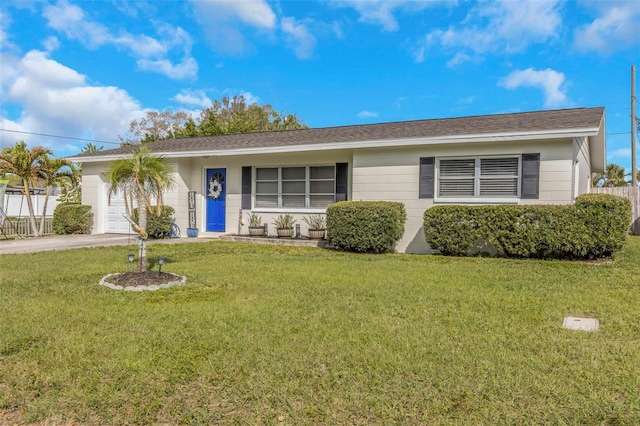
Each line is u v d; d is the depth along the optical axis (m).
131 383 2.80
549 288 5.62
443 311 4.48
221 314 4.32
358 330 3.84
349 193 11.30
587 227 7.75
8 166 13.21
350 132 11.82
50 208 22.88
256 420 2.39
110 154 13.52
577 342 3.52
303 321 4.11
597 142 12.93
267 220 12.38
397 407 2.51
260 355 3.25
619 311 4.46
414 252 10.00
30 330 3.80
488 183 9.32
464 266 7.54
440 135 9.36
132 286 5.53
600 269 7.02
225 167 13.00
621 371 2.96
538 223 8.12
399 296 5.16
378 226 9.37
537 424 2.32
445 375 2.90
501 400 2.57
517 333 3.75
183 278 6.04
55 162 14.20
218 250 9.79
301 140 11.53
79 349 3.35
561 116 9.50
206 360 3.16
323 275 6.57
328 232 10.02
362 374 2.93
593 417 2.39
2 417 2.44
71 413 2.47
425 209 9.88
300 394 2.67
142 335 3.68
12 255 8.65
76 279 6.11
